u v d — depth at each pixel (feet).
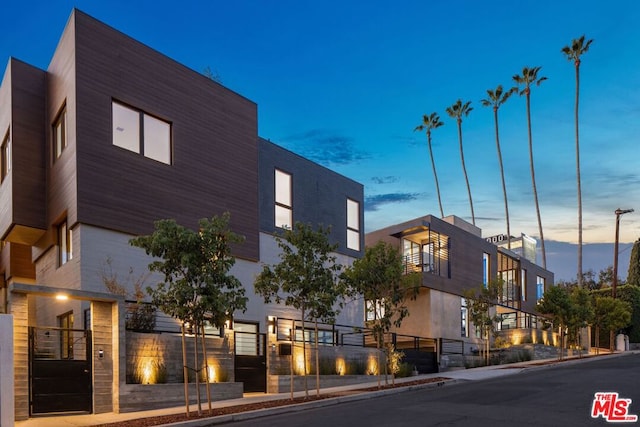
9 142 70.13
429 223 106.32
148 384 50.01
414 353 88.48
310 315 56.95
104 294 48.70
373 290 64.23
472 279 117.91
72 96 60.49
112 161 61.67
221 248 45.55
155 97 67.05
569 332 117.08
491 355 105.50
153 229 64.28
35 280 77.97
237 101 77.25
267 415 46.93
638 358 103.76
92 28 62.13
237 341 72.23
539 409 44.37
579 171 197.67
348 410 47.62
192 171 69.72
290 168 85.40
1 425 39.65
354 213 97.91
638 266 209.67
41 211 67.21
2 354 40.50
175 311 43.55
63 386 45.93
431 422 39.91
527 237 170.91
